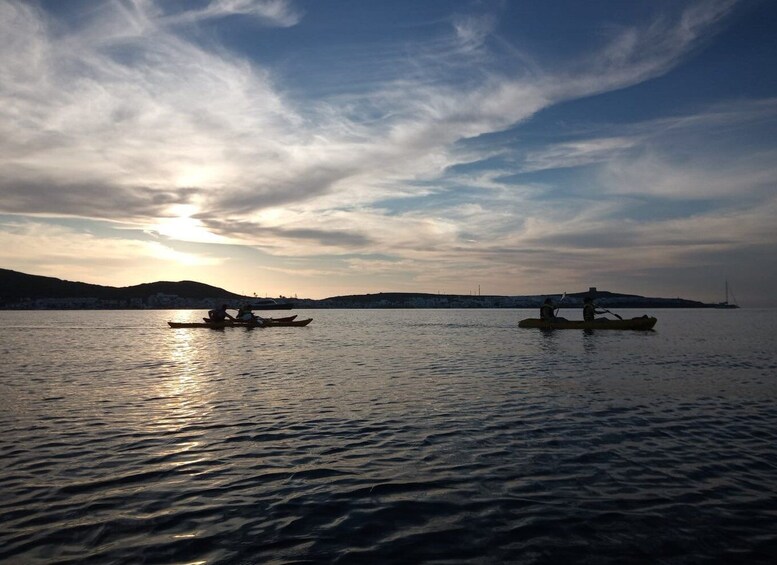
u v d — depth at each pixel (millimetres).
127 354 29594
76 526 6578
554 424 11750
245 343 37938
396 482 8141
